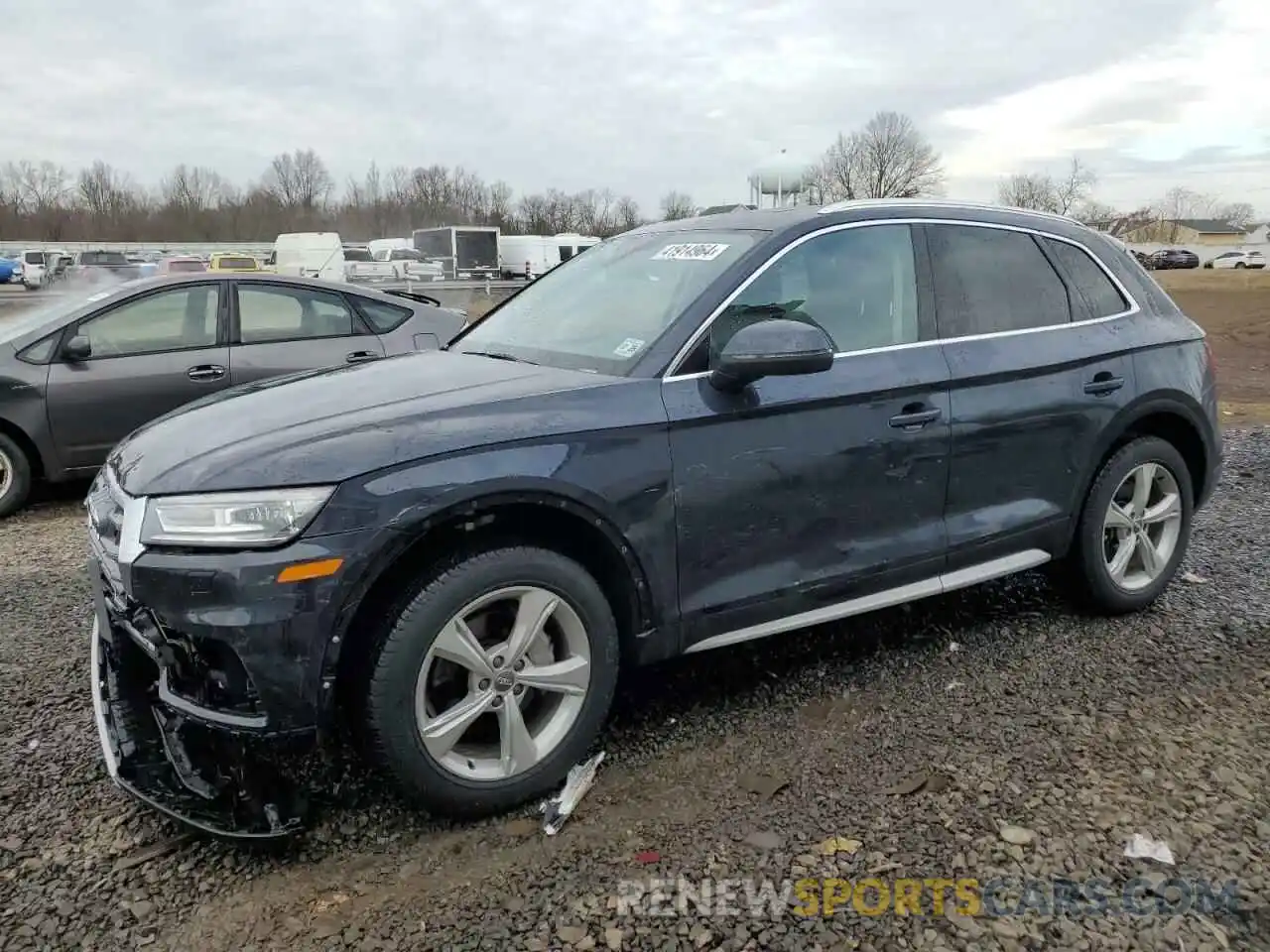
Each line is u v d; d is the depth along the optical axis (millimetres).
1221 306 28953
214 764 2750
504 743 2820
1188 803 2826
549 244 43438
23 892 2531
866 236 3598
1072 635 4082
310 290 7059
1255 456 7594
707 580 3143
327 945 2348
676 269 3541
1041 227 4113
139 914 2461
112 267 35719
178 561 2496
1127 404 4055
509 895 2508
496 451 2719
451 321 7672
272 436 2695
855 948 2289
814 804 2879
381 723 2619
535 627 2828
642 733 3332
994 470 3732
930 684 3648
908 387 3459
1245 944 2285
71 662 3871
